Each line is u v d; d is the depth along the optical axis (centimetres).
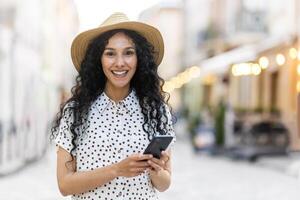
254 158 1983
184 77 3812
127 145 338
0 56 1531
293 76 1980
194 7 4759
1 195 1141
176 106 5362
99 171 324
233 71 2119
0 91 1503
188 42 5038
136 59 346
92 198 334
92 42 346
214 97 3331
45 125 2316
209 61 2839
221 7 3622
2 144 1466
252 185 1366
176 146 3186
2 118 1491
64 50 4003
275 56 2066
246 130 2142
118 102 346
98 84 349
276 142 2011
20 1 1803
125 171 319
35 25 2136
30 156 1870
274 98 2352
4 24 1705
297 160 1794
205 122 2664
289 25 2256
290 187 1326
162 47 359
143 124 344
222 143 2350
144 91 349
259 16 3002
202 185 1371
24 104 1769
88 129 340
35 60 2069
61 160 342
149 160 318
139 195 337
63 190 336
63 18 3947
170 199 1145
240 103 2686
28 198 1105
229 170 1739
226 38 3281
